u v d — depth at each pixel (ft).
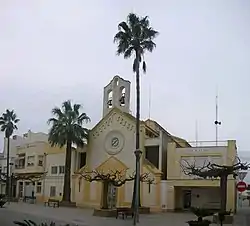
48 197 205.46
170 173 162.50
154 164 171.83
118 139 180.55
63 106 188.75
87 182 183.52
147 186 163.53
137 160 118.11
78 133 183.62
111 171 175.83
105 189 133.28
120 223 106.52
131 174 170.60
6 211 132.67
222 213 98.68
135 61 132.98
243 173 120.16
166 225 102.94
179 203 165.58
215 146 157.48
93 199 179.73
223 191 110.63
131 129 177.68
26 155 235.40
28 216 116.26
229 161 154.30
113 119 183.83
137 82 132.57
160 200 160.86
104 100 190.80
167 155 165.89
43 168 213.66
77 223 101.86
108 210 126.93
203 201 166.81
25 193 229.25
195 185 157.38
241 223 108.88
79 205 182.29
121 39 133.59
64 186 182.09
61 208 164.55
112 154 180.65
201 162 158.51
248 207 218.59
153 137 176.65
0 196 172.35
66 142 184.65
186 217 129.49
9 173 254.06
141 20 134.31
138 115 130.00
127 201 168.96
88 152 188.24
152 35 134.21
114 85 188.55
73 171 191.83
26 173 229.66
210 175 112.37
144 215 136.67
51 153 215.72
